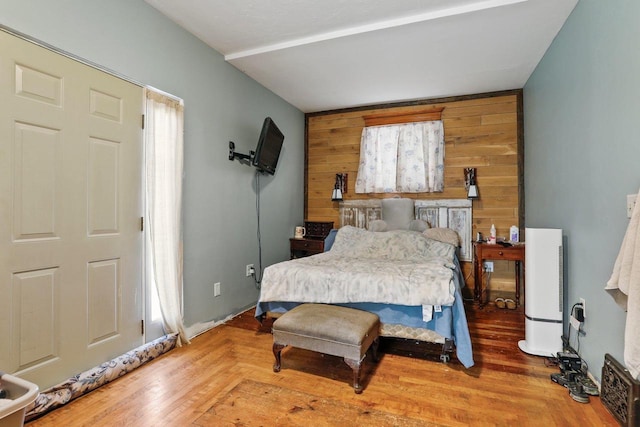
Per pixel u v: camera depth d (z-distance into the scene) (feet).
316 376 6.91
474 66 10.87
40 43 5.69
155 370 7.11
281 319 7.10
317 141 16.10
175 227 8.33
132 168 7.47
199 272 9.39
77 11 6.28
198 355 7.89
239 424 5.31
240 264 11.33
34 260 5.66
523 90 12.60
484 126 13.19
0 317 5.21
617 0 5.74
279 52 9.93
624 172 5.54
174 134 8.38
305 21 8.53
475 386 6.48
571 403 5.88
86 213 6.51
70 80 6.18
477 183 13.24
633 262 4.63
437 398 6.07
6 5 5.24
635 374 4.57
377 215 14.69
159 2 7.73
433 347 8.48
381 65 10.84
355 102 14.69
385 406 5.82
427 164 13.87
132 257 7.50
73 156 6.26
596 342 6.51
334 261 9.78
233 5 7.84
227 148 10.63
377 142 14.67
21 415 3.98
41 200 5.76
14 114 5.37
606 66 6.15
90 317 6.57
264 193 12.87
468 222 13.17
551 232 7.88
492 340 8.82
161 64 8.15
